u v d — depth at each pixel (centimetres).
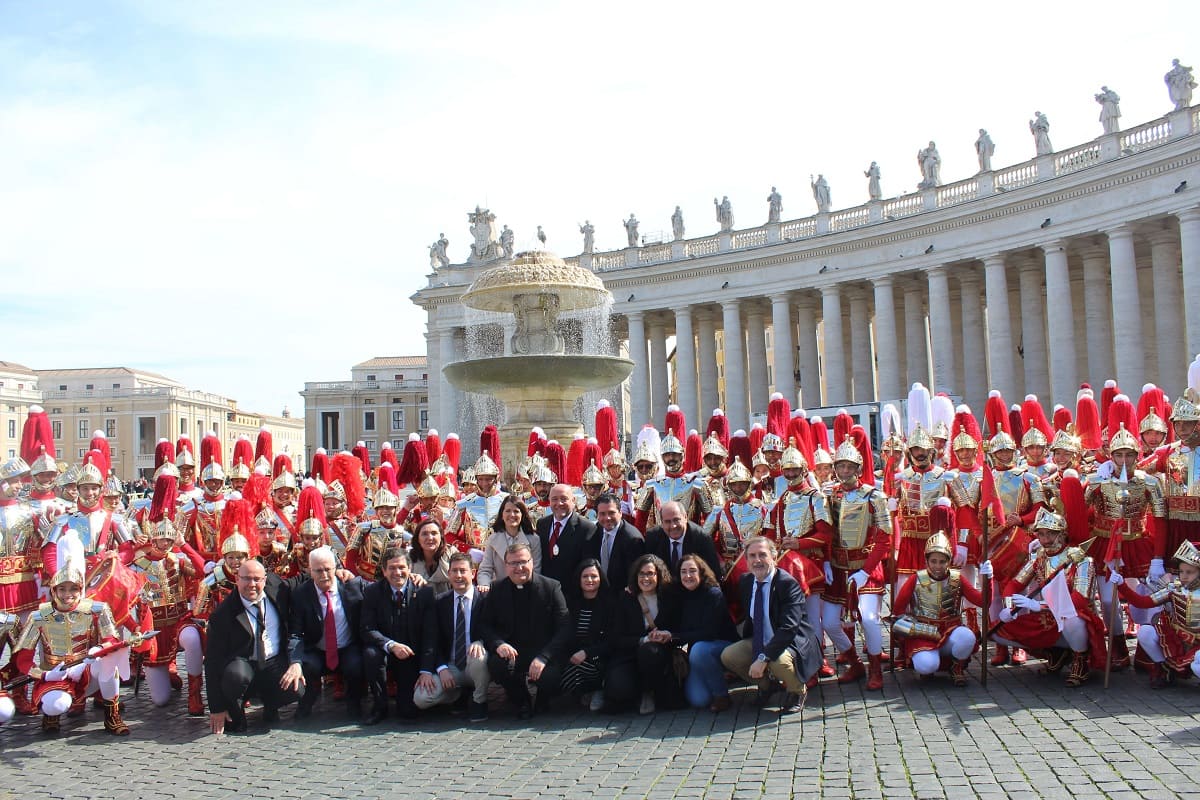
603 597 955
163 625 1035
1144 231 3603
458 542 1172
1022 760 714
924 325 4597
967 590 976
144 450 9794
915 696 924
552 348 1912
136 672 1102
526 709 930
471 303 1991
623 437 5034
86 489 1024
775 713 888
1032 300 4081
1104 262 3850
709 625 939
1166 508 984
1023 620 984
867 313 4691
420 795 705
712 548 996
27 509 1017
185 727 942
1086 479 1052
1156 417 1040
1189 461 975
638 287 5131
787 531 1012
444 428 5712
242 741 883
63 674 920
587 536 1021
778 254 4622
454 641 956
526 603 945
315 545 1069
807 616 954
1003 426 1352
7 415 9225
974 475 1094
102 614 918
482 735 874
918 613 985
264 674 932
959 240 4028
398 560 955
